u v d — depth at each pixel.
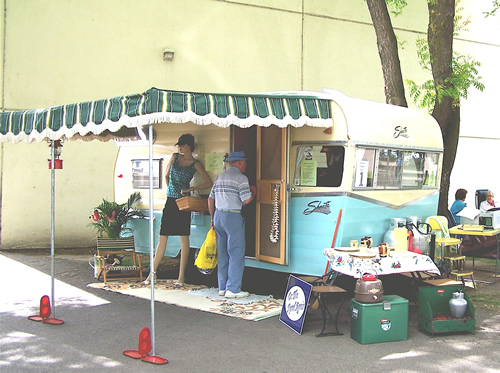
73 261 9.02
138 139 7.55
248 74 11.73
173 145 7.72
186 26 11.09
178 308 5.98
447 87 8.70
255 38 11.77
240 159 6.36
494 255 9.32
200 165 7.12
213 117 4.74
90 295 6.61
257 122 5.08
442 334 5.17
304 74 12.35
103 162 10.66
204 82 11.31
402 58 13.64
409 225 6.53
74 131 5.22
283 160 6.35
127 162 8.54
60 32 10.12
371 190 6.31
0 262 8.84
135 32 10.68
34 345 4.78
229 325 5.36
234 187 6.27
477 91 14.90
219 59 11.42
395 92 9.04
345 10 12.82
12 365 4.31
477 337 5.10
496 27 15.15
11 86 9.81
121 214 7.94
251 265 6.84
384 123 6.53
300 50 12.28
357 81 13.05
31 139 5.85
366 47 13.16
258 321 5.50
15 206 9.95
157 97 4.45
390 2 10.01
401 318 4.95
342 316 5.75
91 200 10.58
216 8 11.34
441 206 8.98
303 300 5.19
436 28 8.82
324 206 6.12
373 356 4.54
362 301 4.87
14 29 9.80
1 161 9.82
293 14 12.16
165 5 10.89
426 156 7.39
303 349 4.69
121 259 7.92
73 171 10.41
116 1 10.51
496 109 15.27
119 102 4.74
